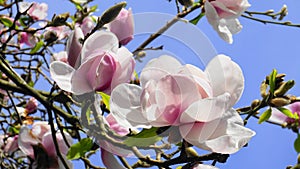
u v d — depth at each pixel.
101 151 1.08
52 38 2.07
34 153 1.33
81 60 0.98
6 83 1.47
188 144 1.05
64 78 0.99
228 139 0.94
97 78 0.98
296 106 1.57
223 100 0.91
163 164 1.08
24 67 2.37
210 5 1.23
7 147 1.86
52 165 1.32
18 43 2.51
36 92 1.42
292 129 1.56
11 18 2.39
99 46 0.98
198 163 1.06
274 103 1.28
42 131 1.37
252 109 1.31
